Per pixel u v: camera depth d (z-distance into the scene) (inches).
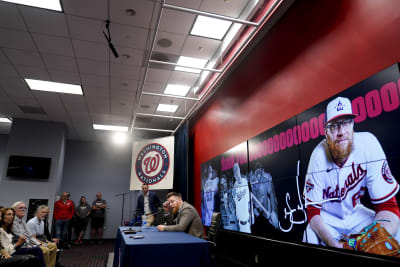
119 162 408.5
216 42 180.7
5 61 199.6
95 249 269.9
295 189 122.0
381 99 85.7
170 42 178.7
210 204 218.7
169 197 137.9
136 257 78.0
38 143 318.0
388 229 80.0
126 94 257.3
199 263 83.0
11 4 145.0
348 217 94.0
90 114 308.5
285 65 143.0
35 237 159.2
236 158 180.7
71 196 379.6
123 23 159.5
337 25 110.8
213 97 243.1
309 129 116.3
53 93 254.4
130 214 391.2
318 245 106.4
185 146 285.0
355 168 92.8
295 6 137.9
